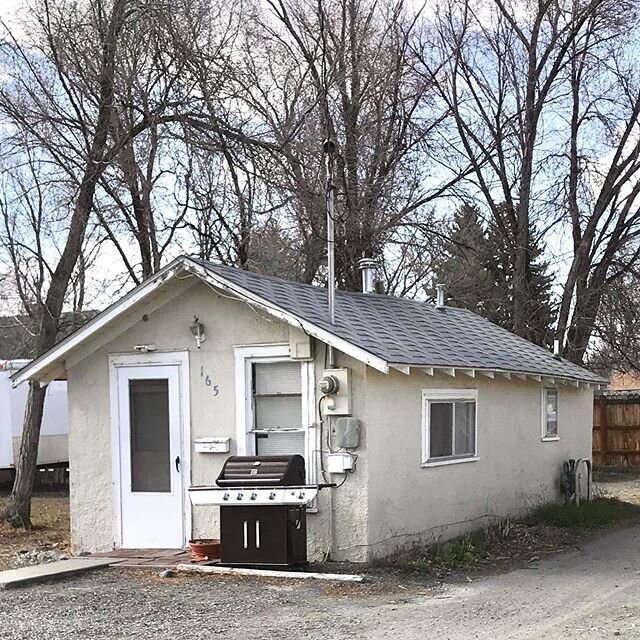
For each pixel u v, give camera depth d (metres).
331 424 10.46
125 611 8.25
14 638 7.41
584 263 26.27
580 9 25.48
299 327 10.30
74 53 16.50
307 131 20.67
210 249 21.75
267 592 8.96
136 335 11.70
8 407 22.12
